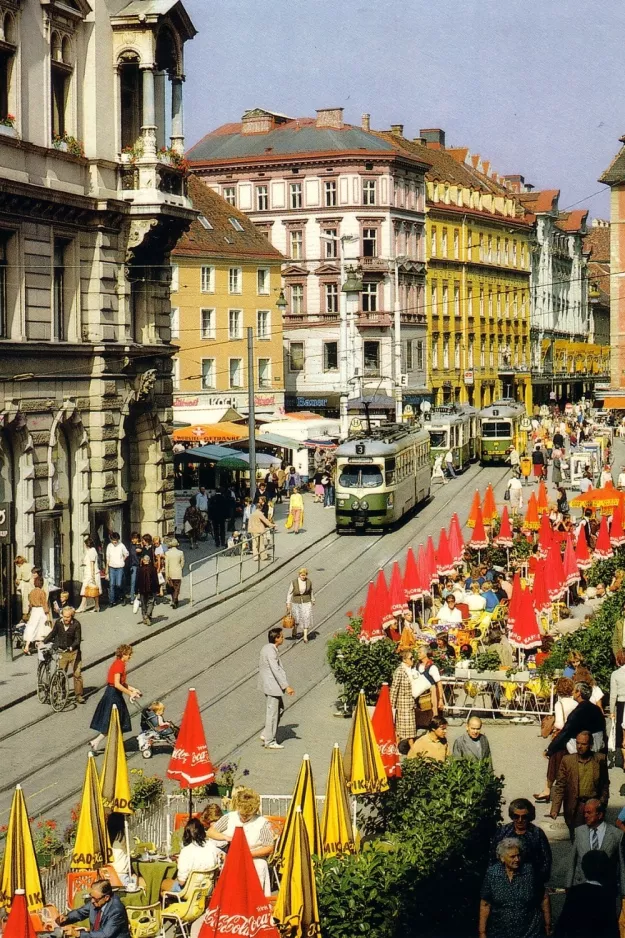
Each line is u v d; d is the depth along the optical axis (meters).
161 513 45.47
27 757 25.75
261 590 43.94
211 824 17.78
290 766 24.73
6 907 15.51
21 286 37.03
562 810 20.78
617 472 73.12
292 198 104.44
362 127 114.50
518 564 41.03
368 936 14.12
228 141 108.62
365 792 18.64
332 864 15.04
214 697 30.47
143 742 25.88
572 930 14.07
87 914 15.58
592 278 185.25
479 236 123.69
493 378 127.56
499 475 77.69
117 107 42.00
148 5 41.59
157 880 17.75
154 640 36.44
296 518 56.06
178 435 63.25
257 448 69.75
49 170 38.44
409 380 107.94
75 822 19.55
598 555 40.88
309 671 33.19
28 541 37.22
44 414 38.16
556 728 21.97
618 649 26.94
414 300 109.38
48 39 38.38
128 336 42.75
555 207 148.75
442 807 16.61
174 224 43.69
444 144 131.25
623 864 13.81
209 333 90.69
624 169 108.81
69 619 29.75
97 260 40.97
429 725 23.45
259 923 13.28
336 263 103.06
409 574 35.44
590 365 161.25
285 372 103.88
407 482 59.81
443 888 15.32
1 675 31.98
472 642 30.95
